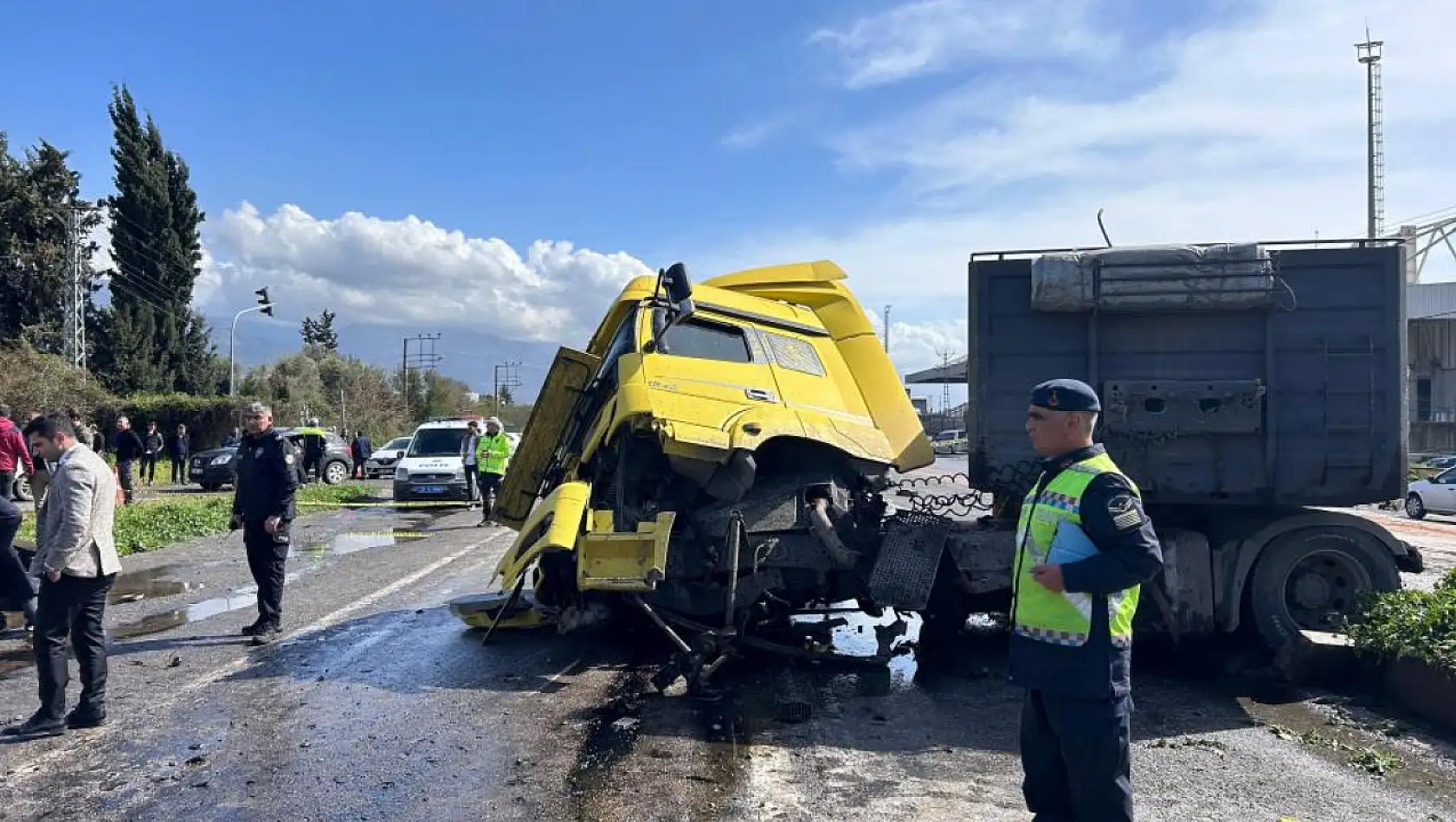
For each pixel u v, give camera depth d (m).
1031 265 6.80
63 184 46.19
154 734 5.48
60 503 5.48
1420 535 16.62
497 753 5.17
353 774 4.86
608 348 8.48
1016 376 6.88
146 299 52.00
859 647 7.87
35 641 5.49
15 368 33.81
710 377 7.02
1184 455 6.63
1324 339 6.49
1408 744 5.29
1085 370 6.77
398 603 9.43
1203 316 6.64
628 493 7.00
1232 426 6.53
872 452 7.50
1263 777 4.80
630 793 4.61
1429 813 4.34
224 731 5.52
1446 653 5.60
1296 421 6.54
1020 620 3.50
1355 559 6.67
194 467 28.67
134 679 6.64
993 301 6.92
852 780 4.80
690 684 6.31
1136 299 6.55
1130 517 3.27
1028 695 3.60
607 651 7.51
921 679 6.81
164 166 53.03
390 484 30.66
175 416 40.22
